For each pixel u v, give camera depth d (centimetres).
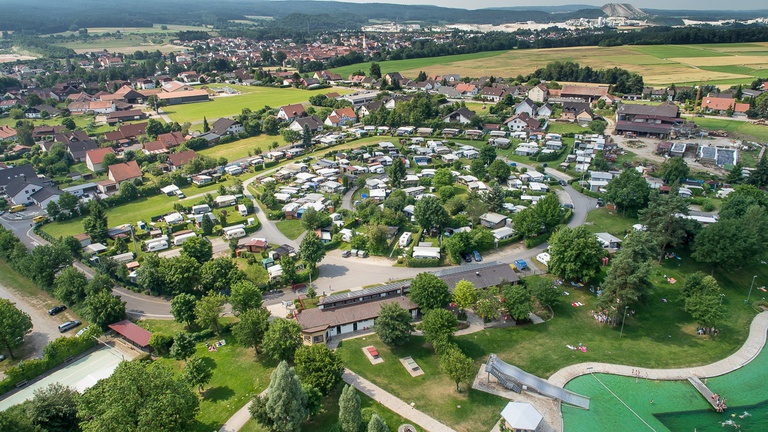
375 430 6531
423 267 12638
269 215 15888
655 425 7738
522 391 8356
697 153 19825
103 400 7025
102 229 14575
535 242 13525
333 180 18525
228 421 7681
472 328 10094
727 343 9625
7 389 8862
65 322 11044
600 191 16912
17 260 12988
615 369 8912
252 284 10619
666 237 12356
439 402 8038
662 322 10331
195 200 17588
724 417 7906
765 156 19162
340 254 13525
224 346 9788
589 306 10869
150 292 11894
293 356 8869
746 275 11981
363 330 10112
